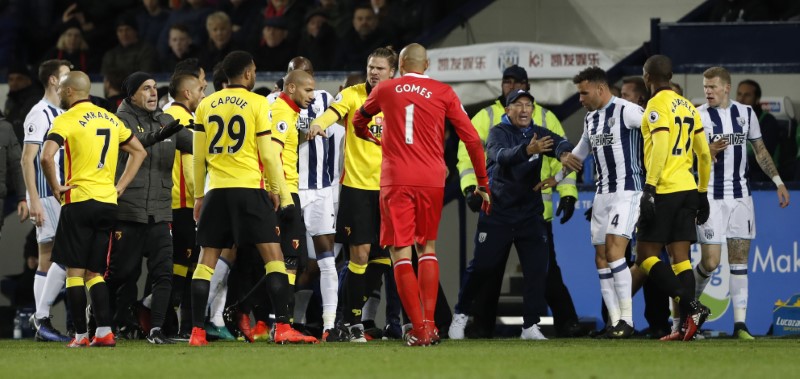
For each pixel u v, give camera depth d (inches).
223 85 1296.8
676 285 1181.7
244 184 1082.7
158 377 743.1
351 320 1196.5
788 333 1416.1
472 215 1595.7
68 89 1077.8
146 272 1542.8
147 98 1190.3
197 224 1112.2
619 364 826.2
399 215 1020.5
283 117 1159.6
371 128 1186.0
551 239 1387.8
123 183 1100.5
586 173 1593.3
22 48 2156.7
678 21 1811.0
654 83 1199.6
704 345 1086.4
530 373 751.7
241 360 871.7
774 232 1445.6
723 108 1355.8
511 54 1739.7
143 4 2156.7
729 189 1347.2
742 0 1761.8
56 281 1323.8
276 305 1108.5
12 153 1422.2
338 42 1865.2
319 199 1238.9
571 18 1845.5
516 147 1249.4
